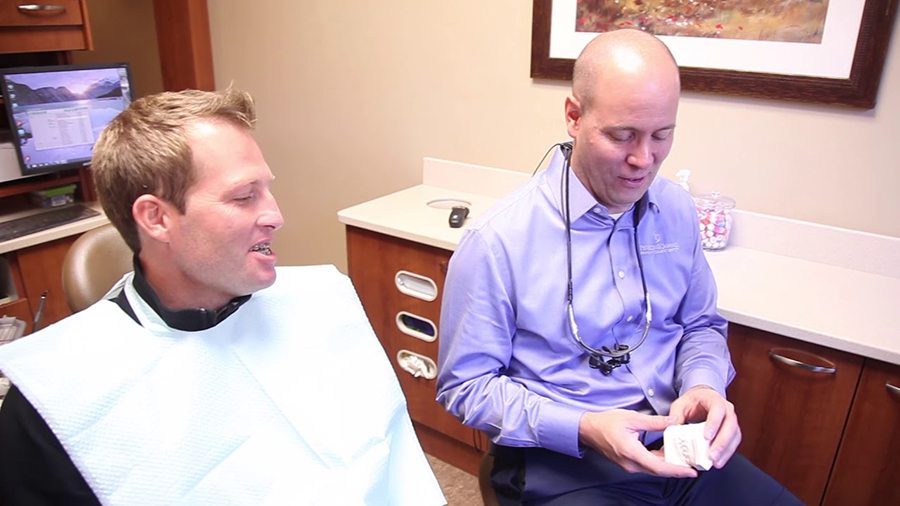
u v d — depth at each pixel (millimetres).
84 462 771
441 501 1120
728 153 1807
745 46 1685
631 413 1128
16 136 2182
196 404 873
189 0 2732
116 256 1389
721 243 1796
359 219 1979
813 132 1670
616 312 1257
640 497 1207
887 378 1292
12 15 2111
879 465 1358
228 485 870
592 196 1219
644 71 1077
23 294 2203
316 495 930
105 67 2361
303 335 1025
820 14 1564
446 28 2199
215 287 905
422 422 2117
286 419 952
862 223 1673
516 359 1301
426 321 1961
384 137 2508
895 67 1531
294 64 2654
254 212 871
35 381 779
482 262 1239
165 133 814
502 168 2242
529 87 2086
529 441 1187
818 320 1379
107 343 841
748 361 1463
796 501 1220
